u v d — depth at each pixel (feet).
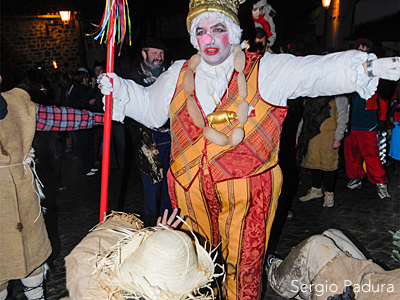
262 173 6.33
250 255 6.61
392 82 14.21
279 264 7.63
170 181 7.05
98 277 4.45
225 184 6.29
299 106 17.65
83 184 17.65
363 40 13.29
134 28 38.58
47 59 38.04
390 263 9.50
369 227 11.65
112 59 6.71
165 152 10.02
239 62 6.18
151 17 40.24
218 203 6.51
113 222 5.68
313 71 5.86
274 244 10.93
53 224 12.98
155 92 7.08
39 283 7.08
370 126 13.60
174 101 6.70
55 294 8.79
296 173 17.02
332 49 16.22
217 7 6.01
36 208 6.66
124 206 14.62
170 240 4.18
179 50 43.83
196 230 6.93
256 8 11.81
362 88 5.70
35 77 16.01
